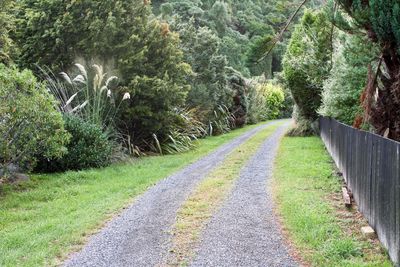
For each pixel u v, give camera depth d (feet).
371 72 20.43
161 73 45.01
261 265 13.71
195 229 17.54
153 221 18.79
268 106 122.31
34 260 14.24
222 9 100.83
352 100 35.86
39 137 25.61
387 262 13.50
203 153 44.50
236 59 91.66
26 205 22.36
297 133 63.93
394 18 16.34
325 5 21.11
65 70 42.78
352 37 23.80
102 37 41.75
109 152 35.29
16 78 24.54
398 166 13.02
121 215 19.88
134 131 44.62
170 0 111.65
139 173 31.42
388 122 19.72
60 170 32.53
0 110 23.68
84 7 42.65
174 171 32.60
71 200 23.15
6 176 25.81
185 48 64.39
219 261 14.08
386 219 14.46
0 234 17.17
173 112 48.37
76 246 15.79
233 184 26.73
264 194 23.73
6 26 38.29
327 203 21.38
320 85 52.37
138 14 45.55
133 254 14.87
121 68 42.11
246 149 46.85
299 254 14.64
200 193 24.20
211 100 67.21
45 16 42.39
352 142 23.73
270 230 17.28
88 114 37.32
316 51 41.70
